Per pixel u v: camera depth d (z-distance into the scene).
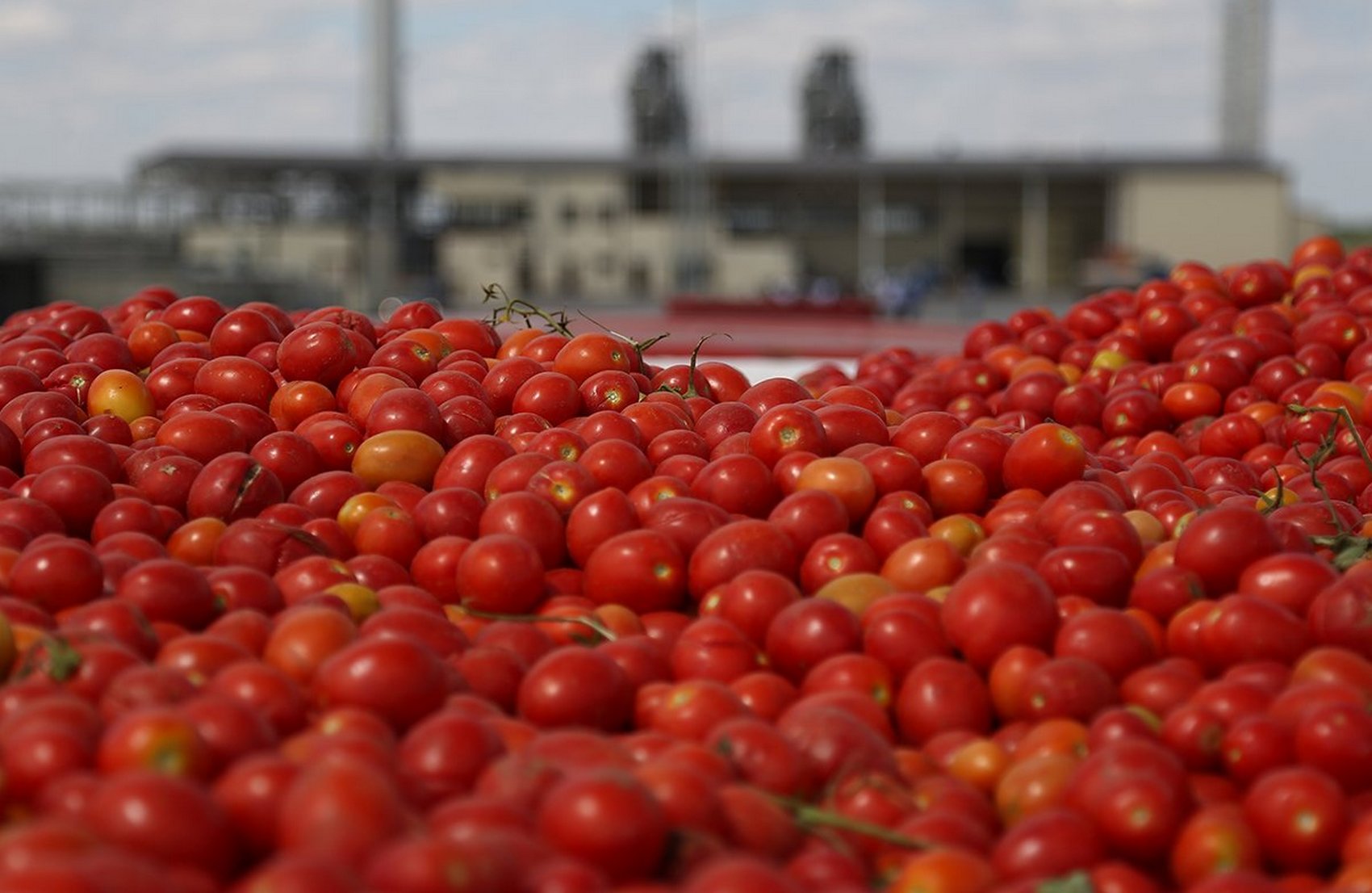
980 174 27.98
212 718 1.08
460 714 1.12
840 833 1.10
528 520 1.40
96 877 0.93
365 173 26.14
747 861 0.99
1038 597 1.25
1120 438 1.89
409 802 1.06
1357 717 1.12
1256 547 1.31
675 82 32.00
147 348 1.78
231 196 23.89
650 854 1.02
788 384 1.66
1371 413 1.81
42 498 1.43
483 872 0.96
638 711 1.22
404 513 1.44
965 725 1.22
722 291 26.69
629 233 26.81
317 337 1.66
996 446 1.53
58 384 1.70
